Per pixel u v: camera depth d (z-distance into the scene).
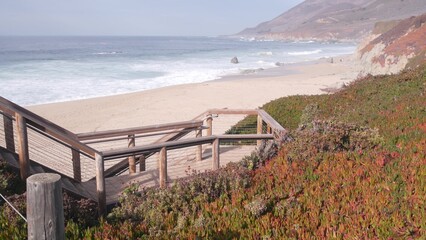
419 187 5.52
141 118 24.11
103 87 37.81
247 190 6.40
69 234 5.03
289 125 14.30
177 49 121.00
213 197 6.44
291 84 38.53
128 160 9.77
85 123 23.03
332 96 15.60
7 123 7.17
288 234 4.84
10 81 39.16
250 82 40.25
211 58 82.31
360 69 50.59
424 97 11.16
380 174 6.21
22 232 4.78
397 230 4.61
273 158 7.72
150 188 6.80
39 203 2.90
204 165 9.57
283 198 5.98
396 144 7.65
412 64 33.56
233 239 4.76
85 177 11.05
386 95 13.23
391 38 48.06
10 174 6.45
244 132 13.91
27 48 110.69
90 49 111.31
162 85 40.22
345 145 7.84
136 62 67.38
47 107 27.50
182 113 25.50
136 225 5.52
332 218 5.06
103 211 6.60
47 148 13.78
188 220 5.54
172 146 7.32
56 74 46.44
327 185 6.20
